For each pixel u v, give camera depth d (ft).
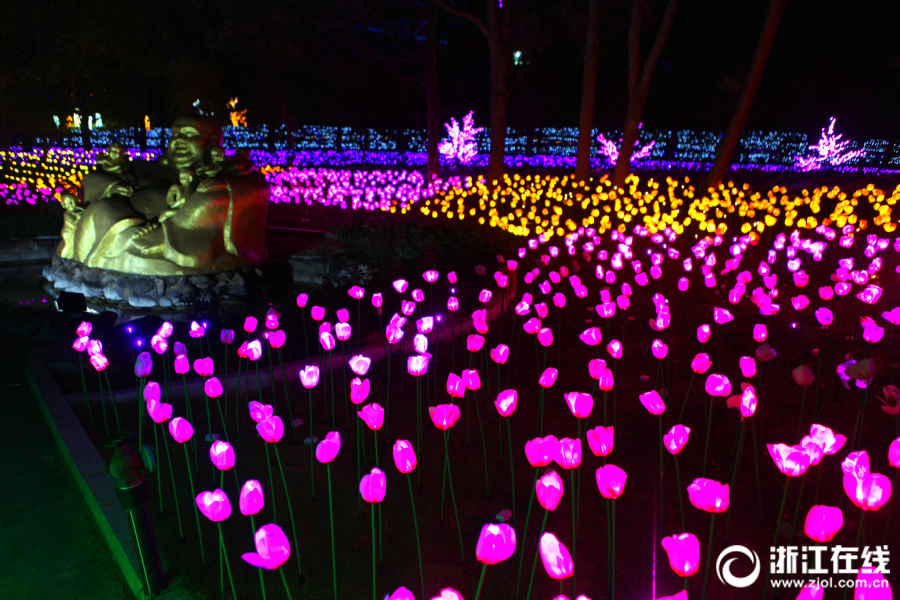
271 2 69.82
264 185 29.86
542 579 9.87
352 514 11.63
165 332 14.30
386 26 71.92
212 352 20.04
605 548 10.54
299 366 18.31
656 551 10.42
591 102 56.80
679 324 23.12
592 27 55.26
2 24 63.41
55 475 13.43
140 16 73.82
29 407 16.67
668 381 16.79
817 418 15.07
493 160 58.18
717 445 13.94
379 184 75.10
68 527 11.69
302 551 10.61
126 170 30.27
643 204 45.57
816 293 27.09
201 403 16.40
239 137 131.95
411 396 16.92
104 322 24.08
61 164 69.82
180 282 27.14
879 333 14.07
